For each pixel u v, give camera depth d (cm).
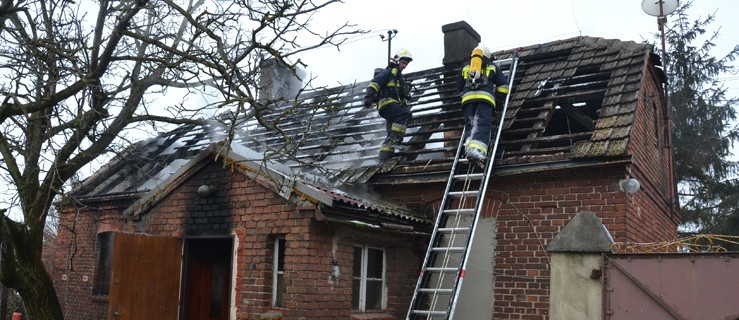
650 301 568
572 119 1212
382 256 905
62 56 677
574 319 591
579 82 1023
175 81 789
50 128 697
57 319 752
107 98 732
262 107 691
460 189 921
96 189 1276
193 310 901
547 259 845
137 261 834
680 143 2119
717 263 554
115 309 800
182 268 891
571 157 823
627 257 584
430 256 831
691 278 560
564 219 843
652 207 984
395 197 973
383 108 1013
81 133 718
